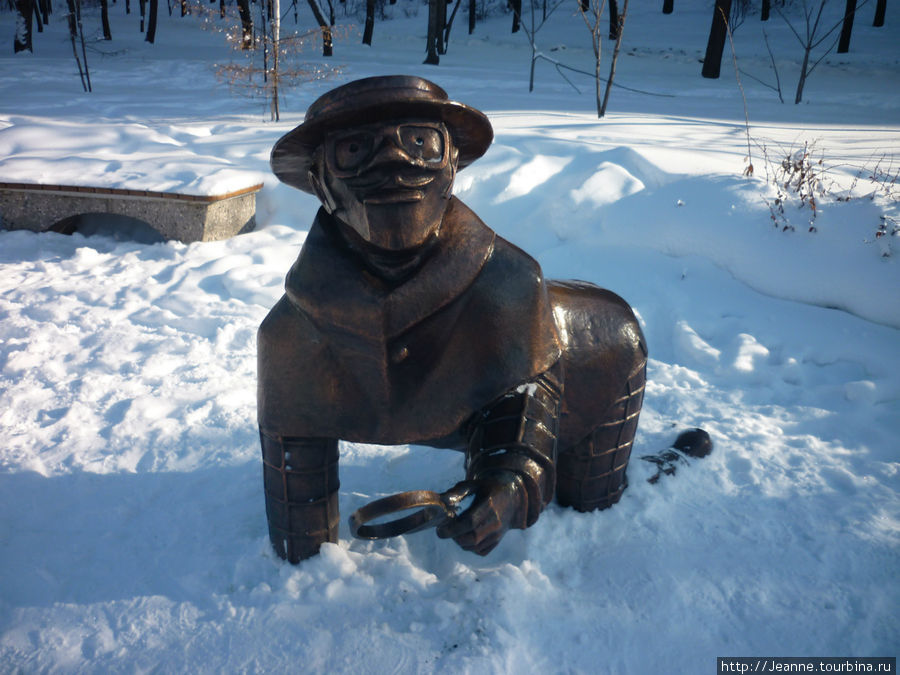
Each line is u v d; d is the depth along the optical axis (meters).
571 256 5.79
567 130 8.70
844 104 14.39
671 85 17.38
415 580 2.36
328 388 2.07
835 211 5.04
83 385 4.04
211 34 31.67
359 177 1.71
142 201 6.60
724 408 3.80
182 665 2.09
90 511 2.89
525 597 2.27
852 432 3.50
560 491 2.71
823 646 2.11
